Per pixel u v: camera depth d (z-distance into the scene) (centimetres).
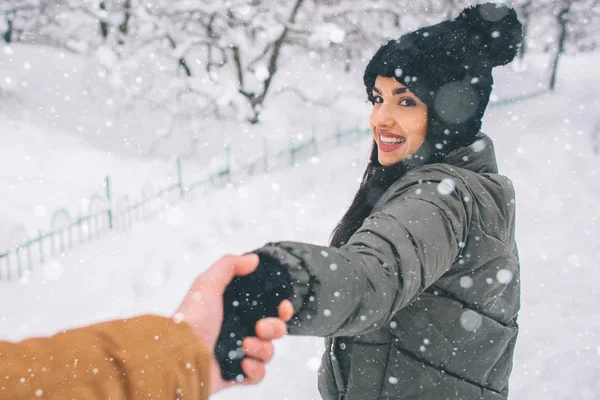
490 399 161
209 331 64
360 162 1472
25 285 704
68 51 1992
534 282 701
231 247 875
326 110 2103
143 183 1303
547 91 2567
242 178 1363
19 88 1742
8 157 1301
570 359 433
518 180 1281
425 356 150
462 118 157
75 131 1616
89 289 702
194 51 2103
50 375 46
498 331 157
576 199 1152
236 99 1842
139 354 51
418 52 152
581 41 3425
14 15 1992
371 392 155
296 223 1002
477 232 140
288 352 477
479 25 158
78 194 1152
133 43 1867
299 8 1812
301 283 79
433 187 131
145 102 1822
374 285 94
